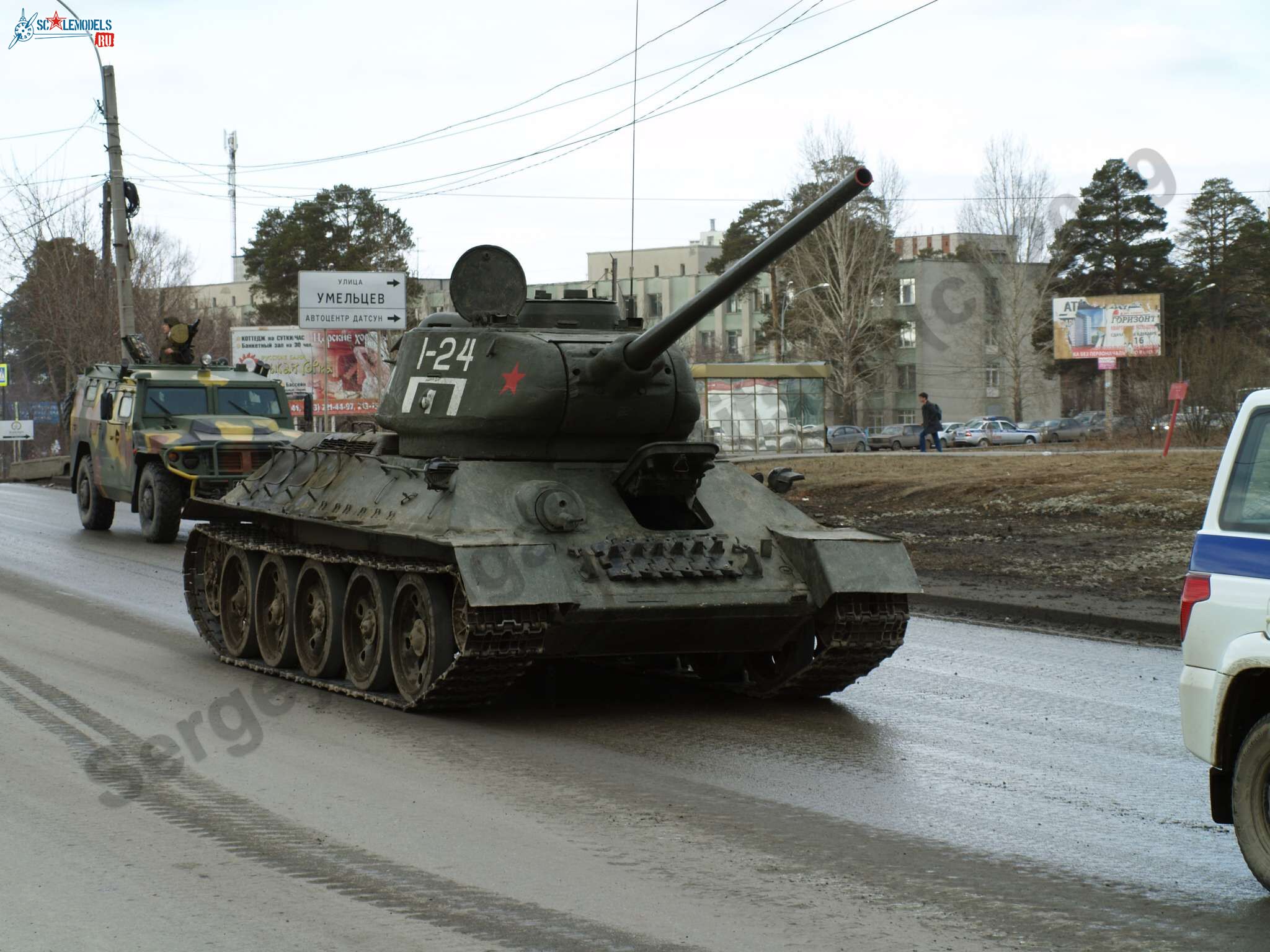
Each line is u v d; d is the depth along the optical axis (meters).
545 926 5.65
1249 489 6.20
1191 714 6.26
